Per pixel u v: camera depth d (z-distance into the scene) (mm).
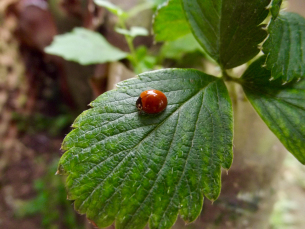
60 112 237
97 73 102
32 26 200
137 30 88
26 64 223
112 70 89
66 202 162
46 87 243
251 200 62
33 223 155
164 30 61
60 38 92
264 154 60
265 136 59
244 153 58
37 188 174
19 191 174
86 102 190
